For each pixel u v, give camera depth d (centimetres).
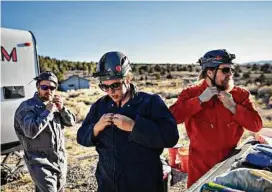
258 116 259
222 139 261
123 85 192
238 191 157
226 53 253
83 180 562
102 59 190
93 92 5009
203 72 270
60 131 375
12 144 555
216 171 215
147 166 197
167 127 191
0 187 521
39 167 345
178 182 495
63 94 4244
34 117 345
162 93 4066
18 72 568
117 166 198
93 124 211
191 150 276
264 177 164
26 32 589
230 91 265
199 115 263
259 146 231
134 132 186
